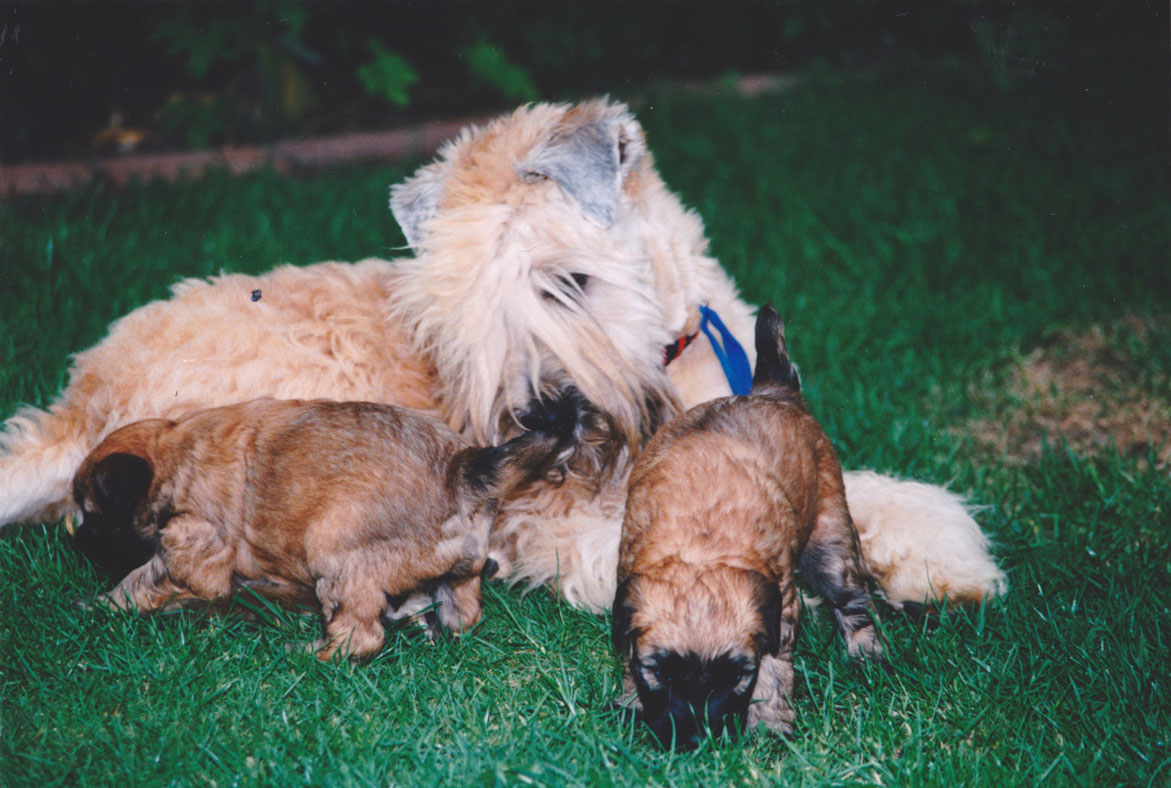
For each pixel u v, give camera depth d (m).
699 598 3.10
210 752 2.89
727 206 7.96
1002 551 4.11
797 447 3.65
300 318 4.12
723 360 4.24
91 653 3.37
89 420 3.98
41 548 3.81
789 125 10.01
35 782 2.81
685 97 10.94
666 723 3.01
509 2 10.47
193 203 7.70
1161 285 6.57
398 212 4.16
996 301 6.24
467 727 3.09
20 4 8.59
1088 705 3.16
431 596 3.57
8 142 8.84
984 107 10.20
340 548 3.34
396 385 4.11
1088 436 5.10
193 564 3.50
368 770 2.82
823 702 3.24
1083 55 10.35
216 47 8.82
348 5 9.76
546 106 4.29
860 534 3.86
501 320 3.84
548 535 3.94
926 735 3.05
